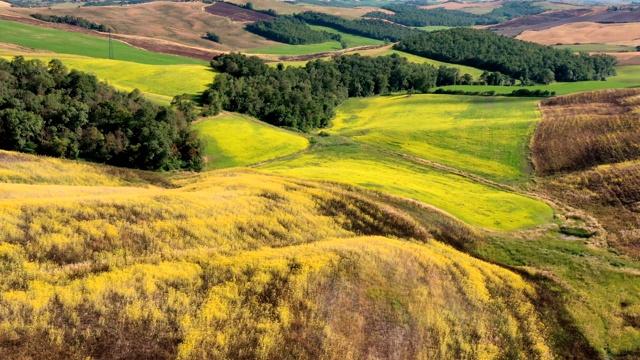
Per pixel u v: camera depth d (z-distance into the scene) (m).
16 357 17.98
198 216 34.34
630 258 47.06
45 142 70.75
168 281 24.45
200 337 21.25
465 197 62.62
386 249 33.91
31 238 26.12
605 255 47.31
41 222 27.97
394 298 27.83
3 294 20.77
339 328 24.48
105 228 29.08
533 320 31.20
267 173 61.91
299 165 81.50
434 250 38.94
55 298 21.44
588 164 78.12
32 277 22.78
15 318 19.64
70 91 84.44
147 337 20.66
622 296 37.75
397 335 25.25
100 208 31.64
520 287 35.59
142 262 26.17
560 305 34.75
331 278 27.84
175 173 72.31
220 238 32.16
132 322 21.16
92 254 26.41
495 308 30.72
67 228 27.95
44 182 47.84
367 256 31.31
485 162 85.69
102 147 73.62
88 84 87.50
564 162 80.62
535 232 52.81
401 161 87.56
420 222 45.97
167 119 83.31
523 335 29.25
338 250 31.50
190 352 20.47
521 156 86.19
